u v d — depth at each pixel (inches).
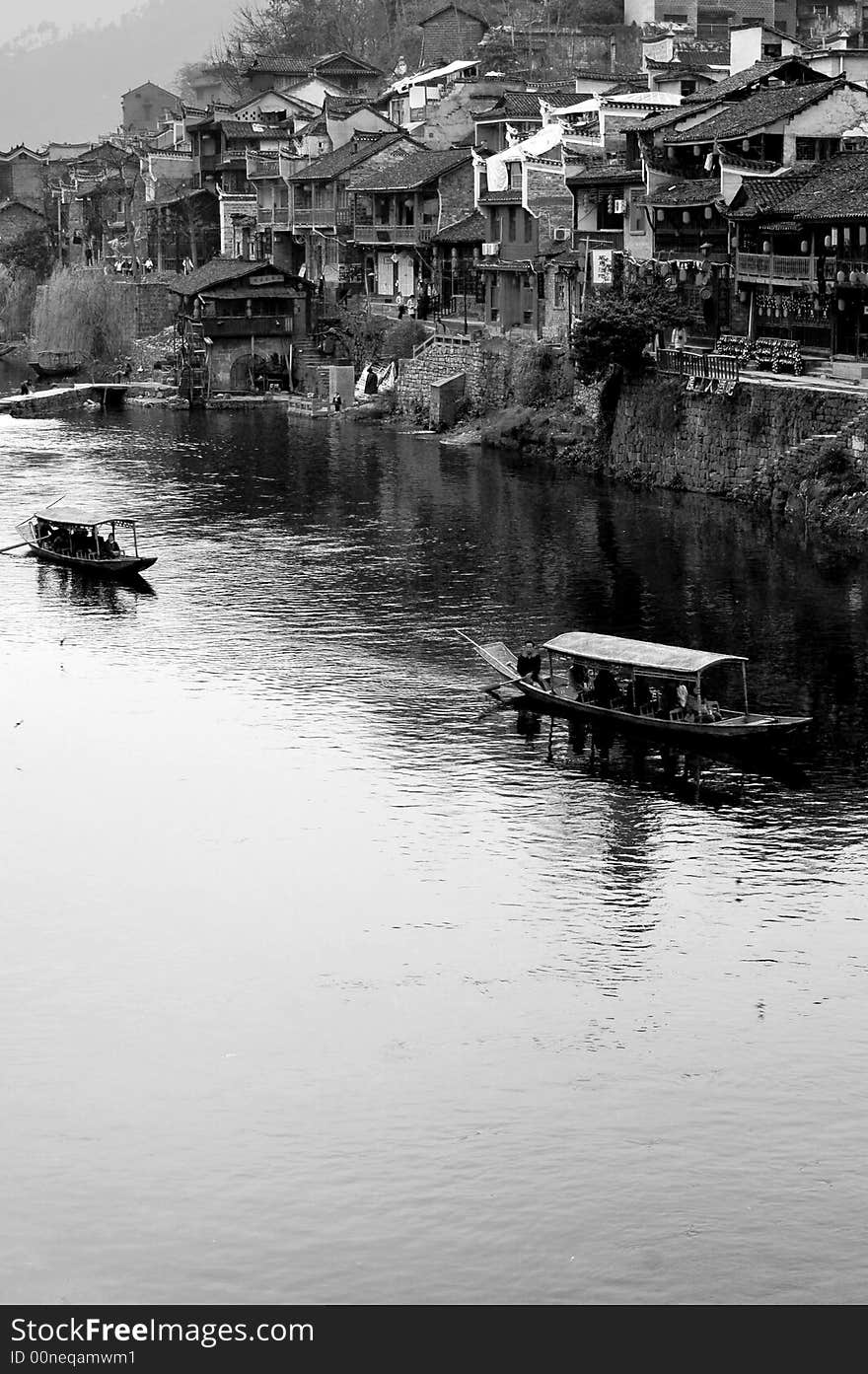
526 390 4411.9
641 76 5329.7
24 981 1572.3
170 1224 1246.9
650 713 2209.6
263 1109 1371.8
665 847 1827.0
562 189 4658.0
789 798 1953.7
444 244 5152.6
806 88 3846.0
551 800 1961.1
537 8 7465.6
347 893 1739.7
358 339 5615.2
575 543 3169.3
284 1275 1202.0
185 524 3496.6
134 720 2246.6
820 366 3540.8
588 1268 1201.4
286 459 4345.5
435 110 6008.9
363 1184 1280.8
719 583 2832.2
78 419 5354.3
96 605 2837.1
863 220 3319.4
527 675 2324.1
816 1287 1184.8
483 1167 1295.5
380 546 3221.0
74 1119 1362.0
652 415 3752.5
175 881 1774.1
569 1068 1417.3
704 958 1594.5
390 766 2070.6
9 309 7805.1
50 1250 1226.0
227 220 6845.5
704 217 3890.3
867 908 1685.5
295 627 2667.3
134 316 6722.4
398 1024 1489.9
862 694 2274.9
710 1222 1237.1
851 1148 1310.3
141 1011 1519.4
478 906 1704.0
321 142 6515.8
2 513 3614.7
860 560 2952.8
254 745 2149.4
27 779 2049.7
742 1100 1370.6
